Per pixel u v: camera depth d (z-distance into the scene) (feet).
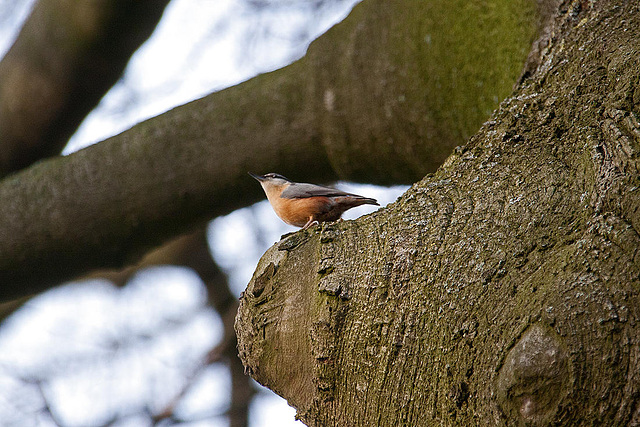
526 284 12.82
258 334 16.30
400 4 25.09
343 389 15.05
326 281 15.24
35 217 29.78
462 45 23.20
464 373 12.98
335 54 26.89
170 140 28.76
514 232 13.87
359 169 28.27
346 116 26.76
